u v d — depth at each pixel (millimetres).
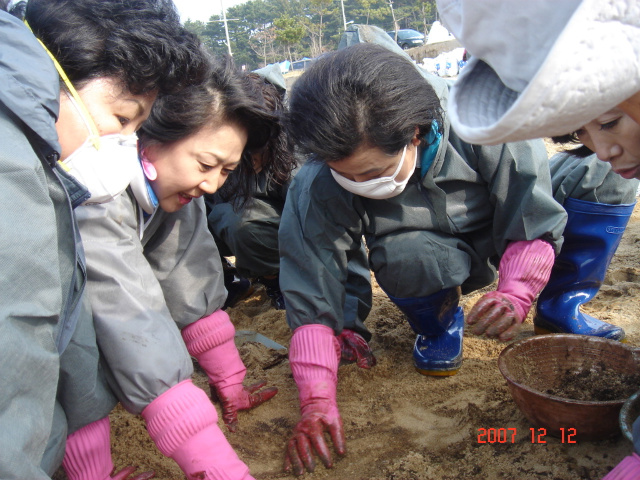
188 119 1863
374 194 2182
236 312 3820
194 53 1708
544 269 2275
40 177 1324
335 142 1902
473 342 3020
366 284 2889
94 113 1572
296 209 2477
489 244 2645
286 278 2482
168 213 2215
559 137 1865
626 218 2719
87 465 1937
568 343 2318
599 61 1015
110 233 1875
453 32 1268
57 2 1519
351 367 2828
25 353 1294
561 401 1939
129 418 2572
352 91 1876
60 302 1398
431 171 2357
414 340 3080
